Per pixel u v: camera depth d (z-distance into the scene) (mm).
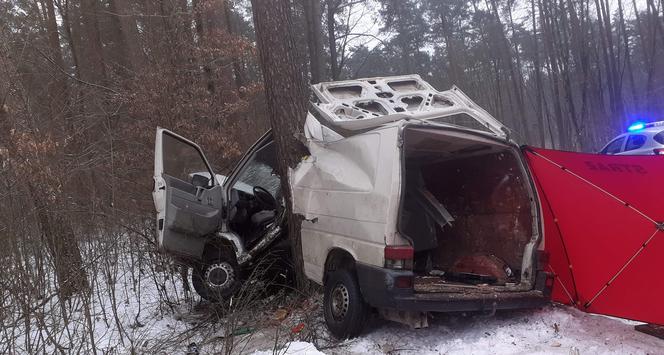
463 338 4641
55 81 7531
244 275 6746
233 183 6992
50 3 9289
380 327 5035
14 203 4680
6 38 6281
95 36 14078
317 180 5414
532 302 4750
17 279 4316
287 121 6531
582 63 28484
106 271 5395
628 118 31469
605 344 4336
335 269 5203
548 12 30891
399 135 4418
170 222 6086
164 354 4891
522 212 5113
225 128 11625
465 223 5816
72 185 5934
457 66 43000
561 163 5168
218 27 13898
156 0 11125
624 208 4844
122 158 7812
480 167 5582
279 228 6574
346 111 5414
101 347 5055
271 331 5375
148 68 10305
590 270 4973
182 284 7273
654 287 4578
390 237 4301
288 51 6668
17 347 4406
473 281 5359
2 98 5762
